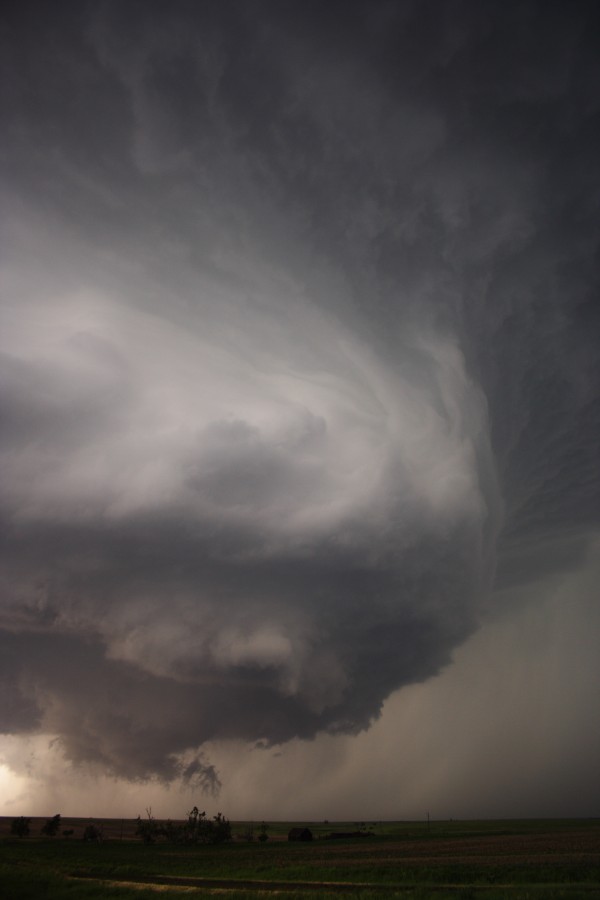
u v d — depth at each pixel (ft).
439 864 184.96
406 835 448.65
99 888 132.36
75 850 313.32
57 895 125.08
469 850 250.78
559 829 457.27
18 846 352.08
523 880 131.85
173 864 215.92
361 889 131.03
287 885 144.87
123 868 192.85
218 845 385.50
